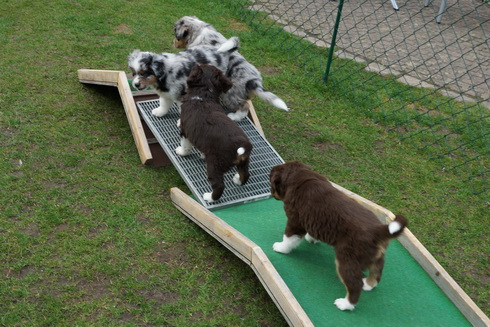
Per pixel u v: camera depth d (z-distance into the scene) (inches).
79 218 160.6
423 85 282.0
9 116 205.3
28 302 130.0
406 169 210.5
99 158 190.7
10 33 273.3
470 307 126.4
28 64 246.2
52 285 135.9
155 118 197.9
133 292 137.2
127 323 127.7
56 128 203.3
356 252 115.2
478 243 173.8
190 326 129.3
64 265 142.6
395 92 270.7
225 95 200.1
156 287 140.1
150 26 305.1
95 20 302.7
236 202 165.5
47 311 128.0
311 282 131.6
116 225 160.2
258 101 247.1
